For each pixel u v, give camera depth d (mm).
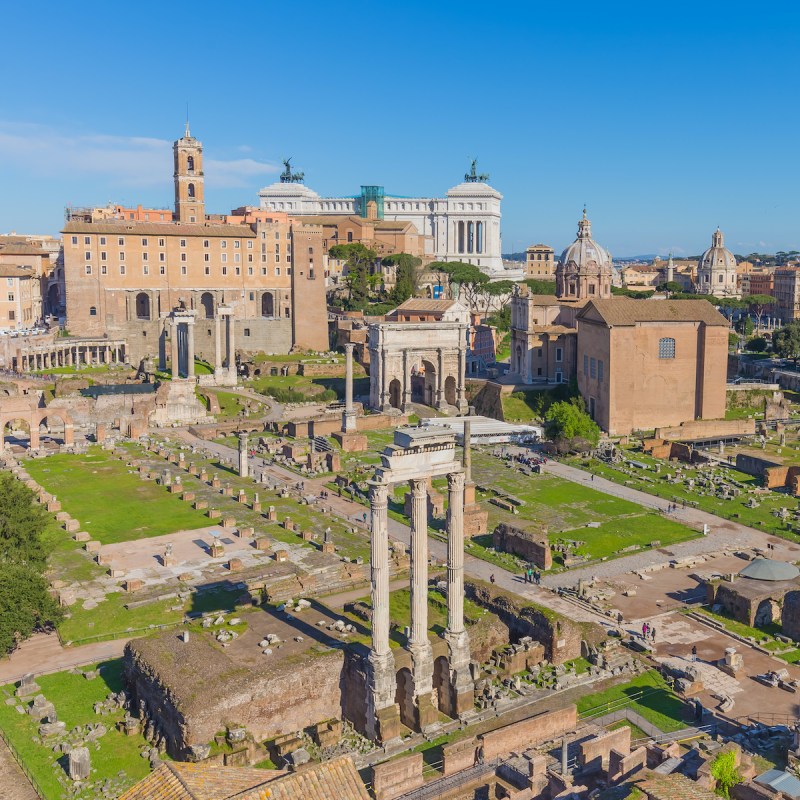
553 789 49938
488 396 181625
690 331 165250
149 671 60156
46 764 55938
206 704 55469
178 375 188500
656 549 101875
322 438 153500
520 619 72938
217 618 69188
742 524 111000
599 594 86938
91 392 174125
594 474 134375
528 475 133375
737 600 81312
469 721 61750
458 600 62688
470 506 107188
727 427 159250
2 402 137875
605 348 161875
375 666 58688
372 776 53750
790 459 138375
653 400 165375
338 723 59625
